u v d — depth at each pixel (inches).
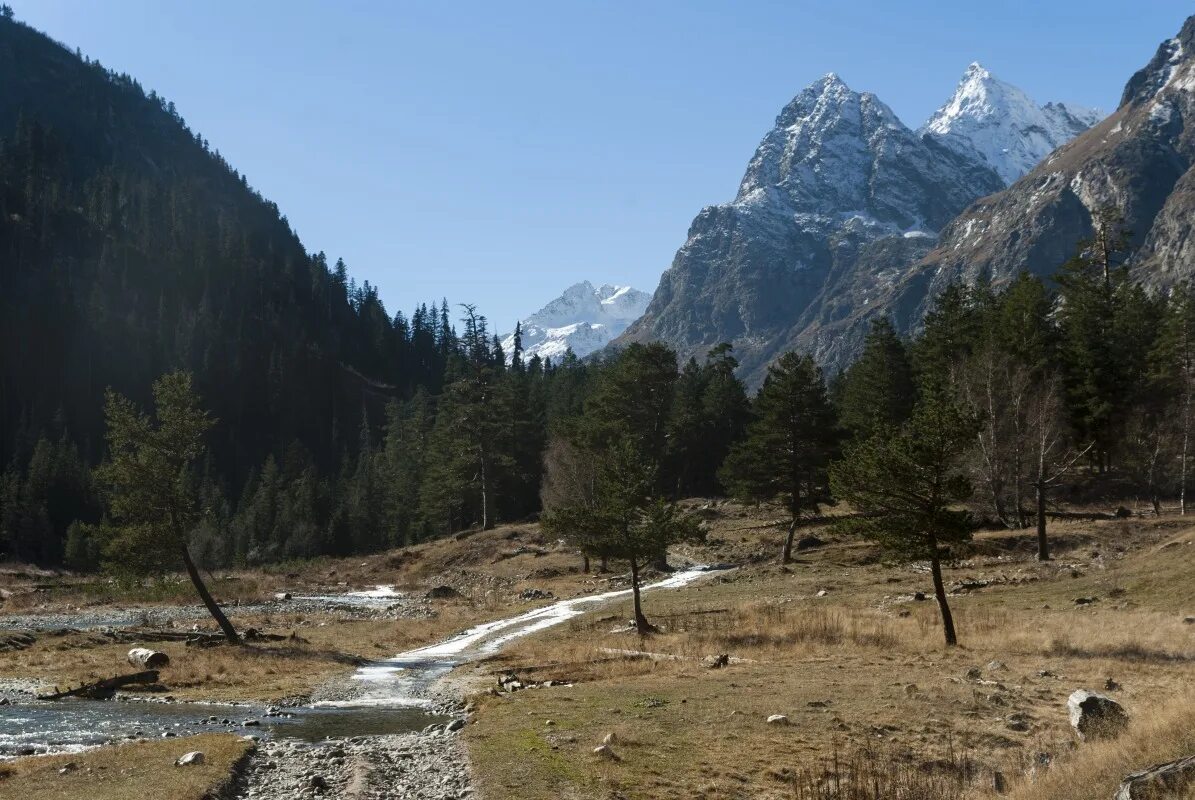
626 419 3553.2
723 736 849.5
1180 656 1152.8
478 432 3892.7
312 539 4842.5
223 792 742.5
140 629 1943.9
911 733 856.9
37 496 5428.2
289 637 1836.9
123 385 7682.1
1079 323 3169.3
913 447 1409.9
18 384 7214.6
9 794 714.2
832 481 1537.9
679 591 2274.9
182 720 1091.3
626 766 764.6
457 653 1678.2
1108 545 2181.3
